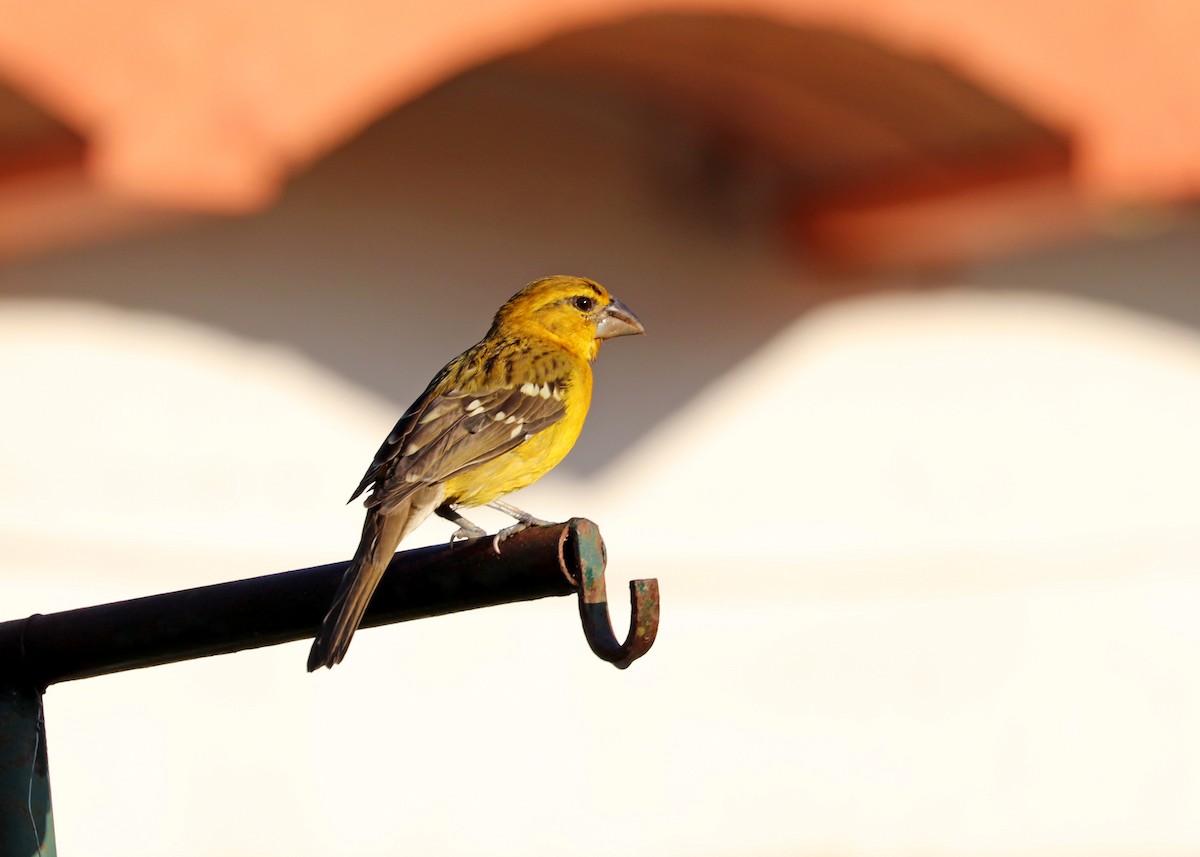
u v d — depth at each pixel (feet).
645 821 45.85
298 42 35.47
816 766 47.85
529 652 45.01
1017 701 50.01
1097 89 42.16
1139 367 51.93
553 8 36.35
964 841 49.24
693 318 47.32
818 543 48.32
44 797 16.80
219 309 41.39
